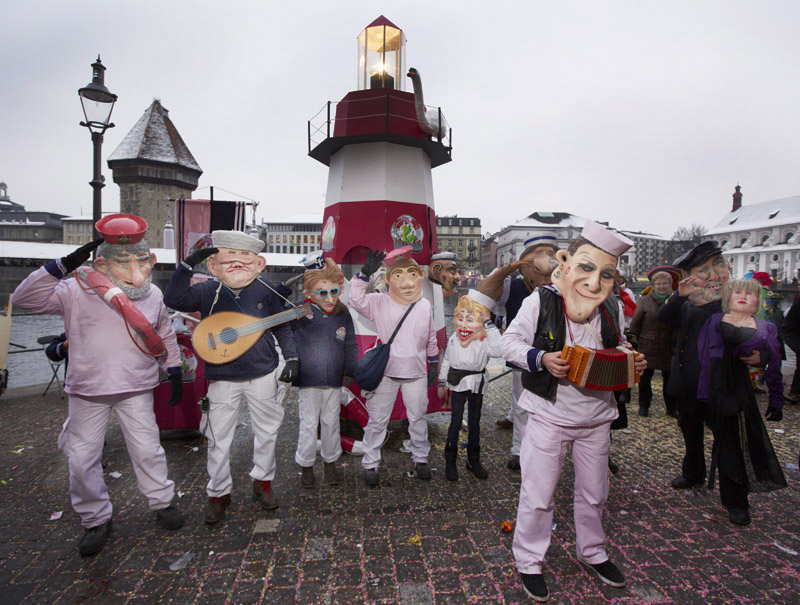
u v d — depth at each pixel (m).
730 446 2.96
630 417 5.29
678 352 3.38
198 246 5.93
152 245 54.94
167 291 2.87
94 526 2.73
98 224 2.62
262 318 3.13
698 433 3.41
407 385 3.62
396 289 3.62
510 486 3.57
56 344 3.48
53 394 6.42
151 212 54.69
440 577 2.47
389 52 5.24
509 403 6.00
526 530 2.34
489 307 3.69
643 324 5.23
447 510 3.19
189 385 4.45
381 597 2.31
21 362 10.07
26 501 3.29
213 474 2.97
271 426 3.16
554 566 2.56
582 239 2.27
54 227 107.88
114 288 2.54
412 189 5.00
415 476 3.75
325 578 2.46
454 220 99.12
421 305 3.65
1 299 33.44
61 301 2.58
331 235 5.11
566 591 2.36
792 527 2.96
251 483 3.60
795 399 5.73
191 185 58.03
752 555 2.66
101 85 5.82
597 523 2.41
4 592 2.33
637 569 2.53
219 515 3.01
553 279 2.40
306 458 3.47
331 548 2.73
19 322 20.20
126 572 2.50
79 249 2.58
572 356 2.12
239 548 2.73
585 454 2.35
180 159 56.53
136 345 2.69
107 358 2.63
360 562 2.60
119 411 2.75
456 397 3.70
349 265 5.05
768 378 3.93
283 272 42.44
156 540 2.81
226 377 2.98
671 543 2.78
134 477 3.68
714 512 3.16
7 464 3.93
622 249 2.17
